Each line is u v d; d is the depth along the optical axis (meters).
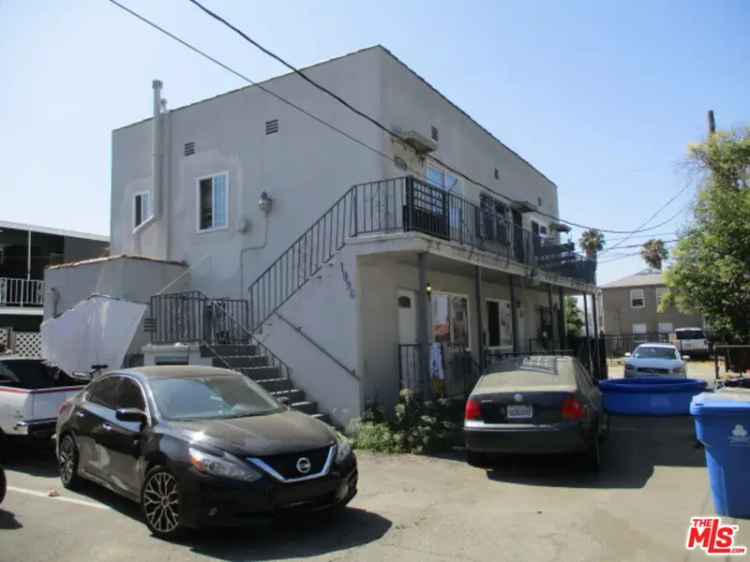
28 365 10.23
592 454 8.10
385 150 12.99
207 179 15.39
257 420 6.33
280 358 12.25
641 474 8.09
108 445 6.73
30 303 23.47
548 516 6.29
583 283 22.16
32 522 6.20
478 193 17.78
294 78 14.12
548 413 7.94
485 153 18.56
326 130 13.54
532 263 17.69
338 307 11.71
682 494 7.02
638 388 13.79
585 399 8.20
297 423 6.40
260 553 5.27
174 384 6.84
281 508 5.48
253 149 14.62
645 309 53.75
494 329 18.94
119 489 6.49
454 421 11.47
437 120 15.49
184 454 5.60
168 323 13.65
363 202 12.54
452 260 13.04
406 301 13.74
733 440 6.08
